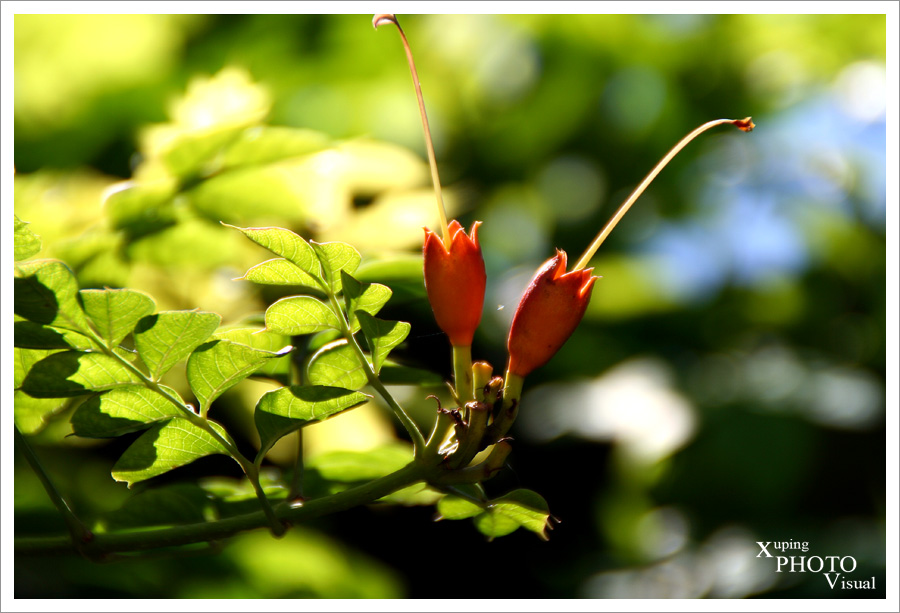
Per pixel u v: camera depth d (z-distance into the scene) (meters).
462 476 0.49
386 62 1.06
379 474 0.54
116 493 0.59
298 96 0.98
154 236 0.57
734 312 1.08
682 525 0.94
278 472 0.57
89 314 0.48
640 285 1.07
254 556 0.62
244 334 0.50
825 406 0.97
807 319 1.07
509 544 0.94
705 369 1.02
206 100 0.62
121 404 0.49
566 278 0.49
